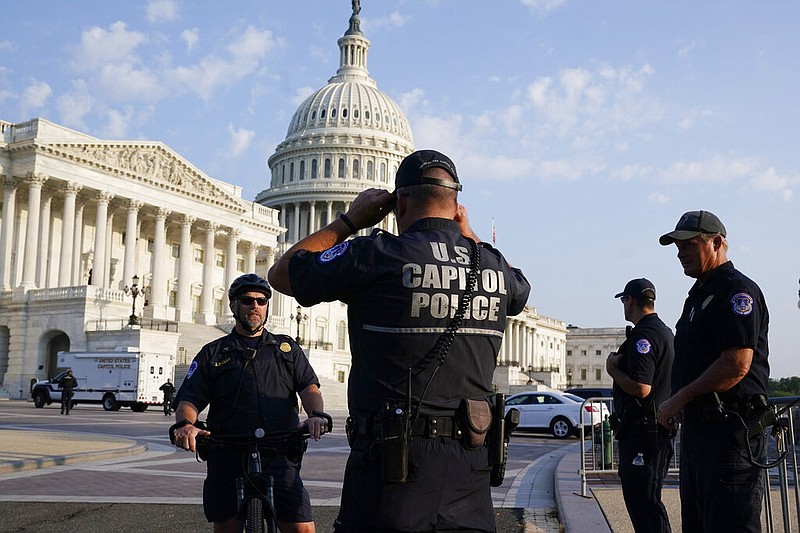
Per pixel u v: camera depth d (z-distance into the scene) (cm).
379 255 448
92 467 1853
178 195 8725
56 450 2069
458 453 436
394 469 420
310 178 15962
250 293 728
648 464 814
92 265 8362
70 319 6762
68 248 7512
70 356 5138
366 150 16038
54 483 1578
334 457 2241
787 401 850
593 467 1767
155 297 8400
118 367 4997
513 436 3653
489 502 451
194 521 1191
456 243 468
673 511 1207
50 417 3912
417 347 440
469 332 449
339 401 6588
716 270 675
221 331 8350
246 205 10056
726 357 629
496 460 449
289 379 732
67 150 7469
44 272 7644
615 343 18262
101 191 7844
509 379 11738
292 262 471
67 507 1303
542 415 3553
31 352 6938
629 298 862
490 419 447
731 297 639
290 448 702
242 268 10425
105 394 4997
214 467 699
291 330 9150
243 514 642
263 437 679
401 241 455
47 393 5116
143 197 8288
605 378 18225
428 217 475
